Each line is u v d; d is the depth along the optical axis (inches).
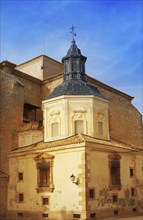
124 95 1808.6
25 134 1355.8
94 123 1314.0
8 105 1412.4
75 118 1306.6
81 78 1472.7
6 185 1315.2
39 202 1195.9
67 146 1158.3
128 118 1788.9
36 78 1691.7
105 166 1212.5
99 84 1636.3
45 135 1342.3
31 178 1243.8
